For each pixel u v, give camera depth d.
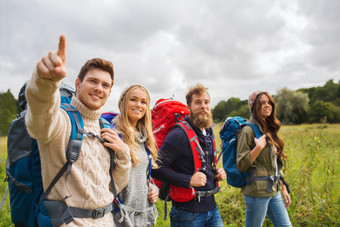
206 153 2.25
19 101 1.79
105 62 1.48
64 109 1.34
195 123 2.26
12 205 1.39
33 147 1.39
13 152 1.38
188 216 2.09
